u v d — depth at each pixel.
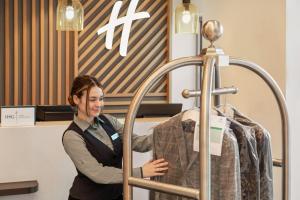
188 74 5.31
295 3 3.72
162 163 1.69
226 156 1.50
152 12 5.28
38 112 3.34
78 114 2.44
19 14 4.78
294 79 3.72
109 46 4.61
